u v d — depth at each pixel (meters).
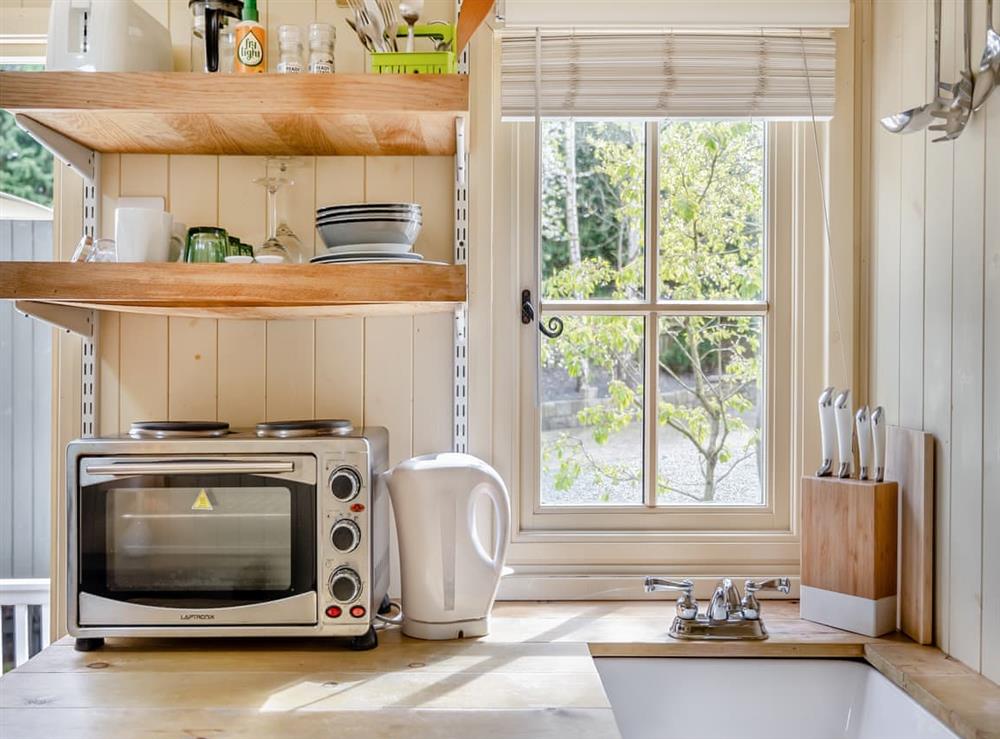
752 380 1.74
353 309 1.50
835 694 1.42
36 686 1.20
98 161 1.62
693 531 1.71
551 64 1.62
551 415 1.72
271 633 1.33
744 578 1.67
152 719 1.09
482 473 1.42
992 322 1.20
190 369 1.64
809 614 1.52
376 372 1.65
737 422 1.74
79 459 1.33
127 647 1.38
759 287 1.74
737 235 1.74
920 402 1.42
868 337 1.65
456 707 1.13
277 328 1.65
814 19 1.61
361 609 1.33
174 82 1.32
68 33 1.40
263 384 1.65
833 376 1.67
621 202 1.73
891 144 1.54
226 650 1.37
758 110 1.64
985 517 1.22
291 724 1.08
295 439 1.34
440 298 1.29
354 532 1.33
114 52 1.40
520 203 1.70
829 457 1.53
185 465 1.31
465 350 1.64
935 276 1.37
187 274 1.29
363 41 1.42
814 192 1.70
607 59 1.62
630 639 1.42
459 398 1.64
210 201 1.64
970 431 1.26
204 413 1.64
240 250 1.54
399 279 1.29
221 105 1.32
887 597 1.44
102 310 1.58
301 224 1.65
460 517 1.41
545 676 1.25
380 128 1.44
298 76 1.32
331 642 1.41
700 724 1.42
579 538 1.68
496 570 1.43
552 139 1.72
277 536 1.33
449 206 1.66
